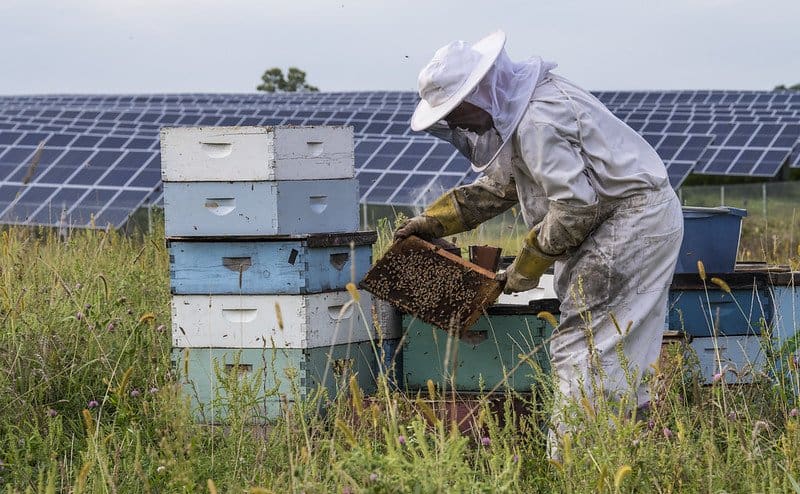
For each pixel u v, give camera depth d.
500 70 5.34
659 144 28.41
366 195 19.83
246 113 34.69
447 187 19.52
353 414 5.45
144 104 52.94
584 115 5.32
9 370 6.16
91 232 10.23
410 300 5.79
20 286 7.55
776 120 37.06
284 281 6.00
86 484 4.70
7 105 53.00
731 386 5.79
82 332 6.79
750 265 7.41
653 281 5.47
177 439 4.79
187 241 6.14
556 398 4.89
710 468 4.21
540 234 5.44
